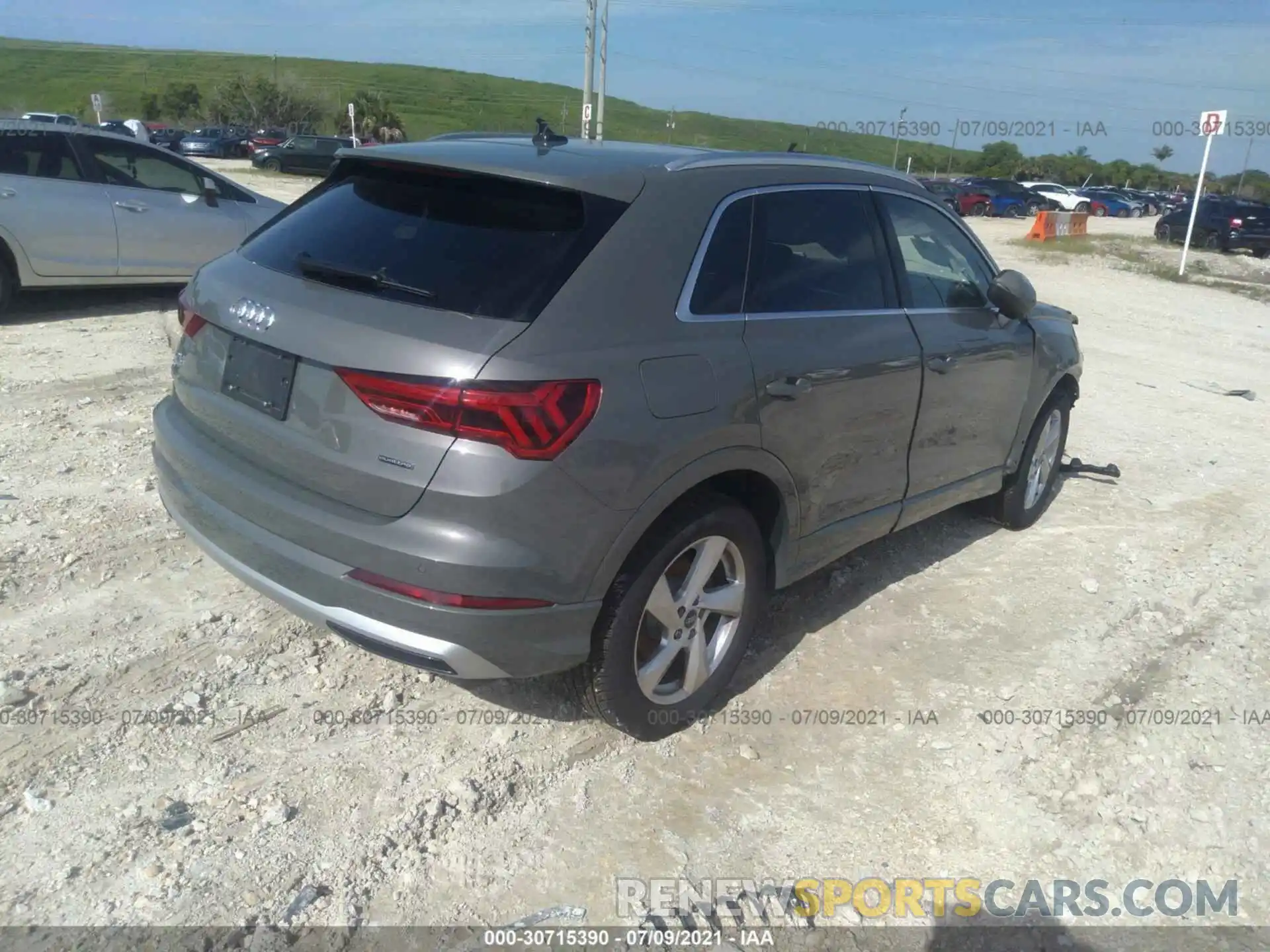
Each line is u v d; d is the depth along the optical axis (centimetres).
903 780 333
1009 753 348
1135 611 459
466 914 267
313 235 331
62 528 455
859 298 391
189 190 948
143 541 450
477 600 276
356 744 330
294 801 302
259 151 3644
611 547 293
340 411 285
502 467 270
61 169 862
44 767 306
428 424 271
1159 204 5297
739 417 322
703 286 324
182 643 375
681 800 317
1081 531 555
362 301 294
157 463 367
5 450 546
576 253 296
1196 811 324
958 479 468
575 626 295
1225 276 2314
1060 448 569
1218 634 442
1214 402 929
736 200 344
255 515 309
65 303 938
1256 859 306
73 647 367
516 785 316
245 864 276
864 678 391
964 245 469
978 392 456
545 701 361
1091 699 384
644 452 293
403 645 285
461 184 322
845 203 395
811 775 333
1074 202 4781
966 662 407
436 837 292
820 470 368
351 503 288
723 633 354
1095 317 1484
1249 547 545
